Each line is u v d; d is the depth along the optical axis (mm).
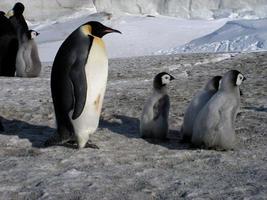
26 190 6465
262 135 9195
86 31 8203
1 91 14578
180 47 38000
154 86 9039
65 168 7336
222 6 54594
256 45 33594
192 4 55000
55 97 8281
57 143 8484
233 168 7305
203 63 18906
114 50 39594
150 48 40562
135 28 45844
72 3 54500
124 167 7383
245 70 16938
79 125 8219
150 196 6242
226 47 34562
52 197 6199
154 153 8148
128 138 9188
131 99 12977
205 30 46500
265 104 12023
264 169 7172
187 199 6098
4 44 18469
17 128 10047
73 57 8023
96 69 8109
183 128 8875
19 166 7406
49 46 40594
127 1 55125
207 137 8141
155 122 8961
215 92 8758
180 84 15023
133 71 17656
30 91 14570
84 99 8023
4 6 52188
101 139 9062
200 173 7109
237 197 6098
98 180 6766
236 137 9039
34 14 53875
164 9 55844
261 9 53719
